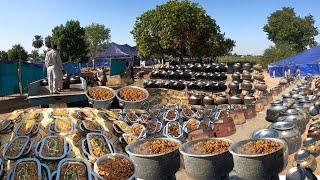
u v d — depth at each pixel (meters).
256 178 4.84
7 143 7.01
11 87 29.41
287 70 41.78
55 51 15.45
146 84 29.34
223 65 35.28
